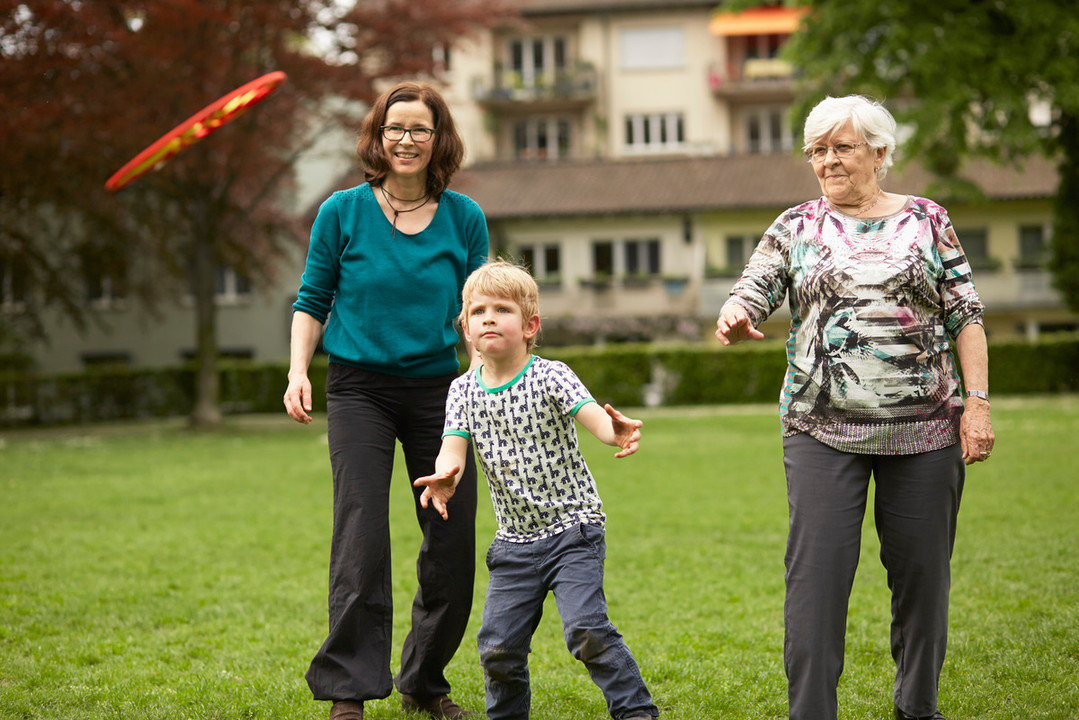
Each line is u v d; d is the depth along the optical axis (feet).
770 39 150.51
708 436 63.93
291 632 18.62
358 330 13.44
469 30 79.05
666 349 100.01
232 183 77.10
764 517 31.78
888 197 11.81
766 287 11.77
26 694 14.82
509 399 11.94
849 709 13.47
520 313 11.96
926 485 11.23
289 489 41.98
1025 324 122.31
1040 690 13.98
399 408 13.65
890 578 11.84
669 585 22.18
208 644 17.89
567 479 11.96
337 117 77.97
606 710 13.84
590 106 148.46
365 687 12.78
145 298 88.48
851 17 79.15
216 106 29.50
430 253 13.64
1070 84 75.15
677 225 126.52
